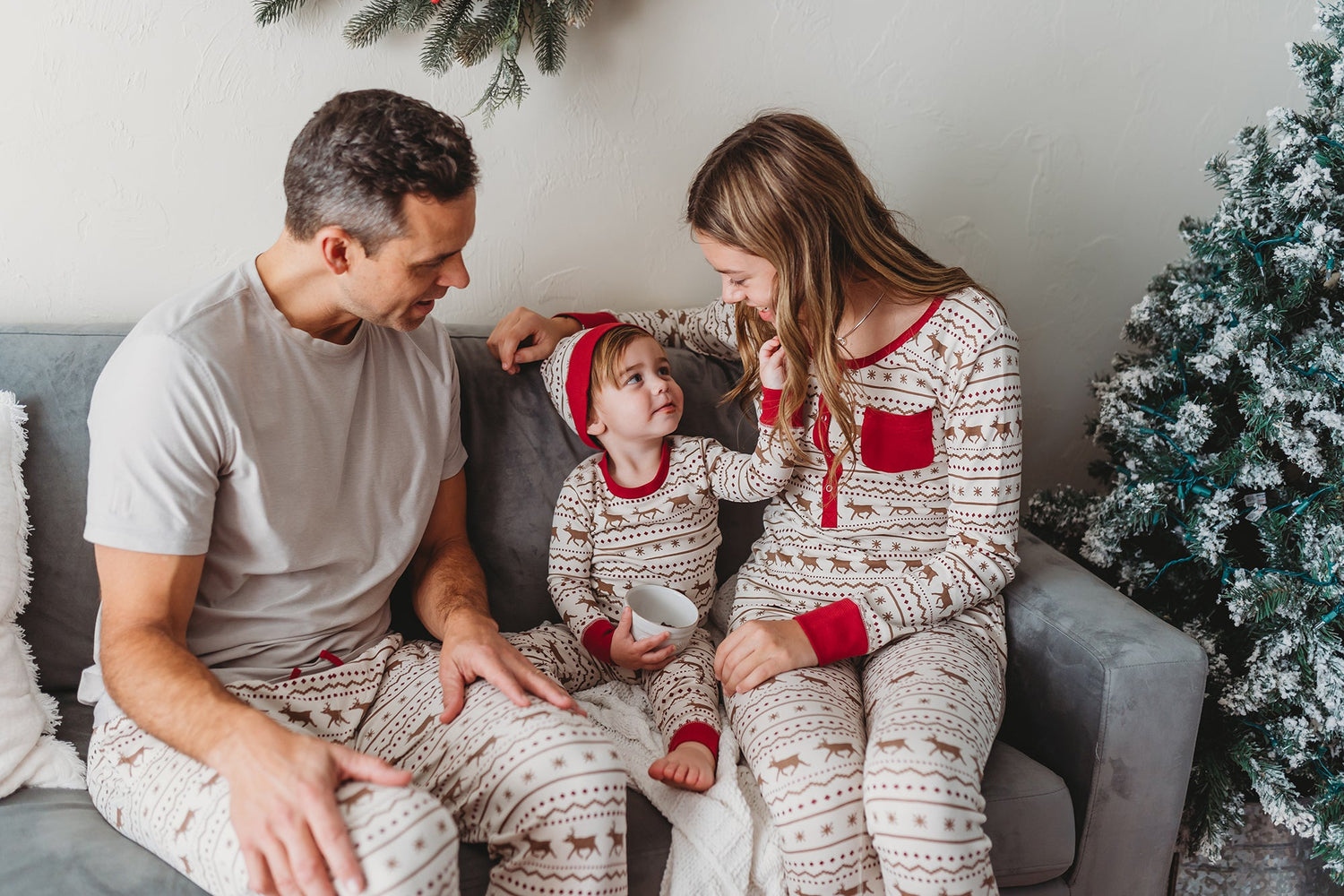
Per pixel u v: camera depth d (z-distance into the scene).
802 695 1.16
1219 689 1.47
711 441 1.46
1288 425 1.36
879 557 1.34
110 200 1.40
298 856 0.84
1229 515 1.44
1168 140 1.82
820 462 1.38
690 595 1.42
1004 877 1.16
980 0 1.66
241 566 1.11
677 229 1.67
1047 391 1.93
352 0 1.41
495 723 1.04
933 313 1.27
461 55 1.41
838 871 1.05
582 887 0.96
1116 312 1.91
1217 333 1.45
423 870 0.85
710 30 1.57
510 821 0.99
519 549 1.44
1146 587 1.59
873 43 1.64
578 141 1.57
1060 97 1.75
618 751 1.17
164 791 0.95
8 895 0.89
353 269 1.05
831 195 1.20
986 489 1.26
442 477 1.33
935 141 1.72
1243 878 1.53
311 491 1.14
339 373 1.16
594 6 1.50
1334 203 1.34
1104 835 1.21
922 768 1.02
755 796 1.12
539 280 1.63
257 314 1.09
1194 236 1.54
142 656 0.96
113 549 1.00
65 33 1.32
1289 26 1.80
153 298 1.46
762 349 1.31
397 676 1.19
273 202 1.48
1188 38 1.76
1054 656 1.25
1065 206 1.81
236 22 1.38
